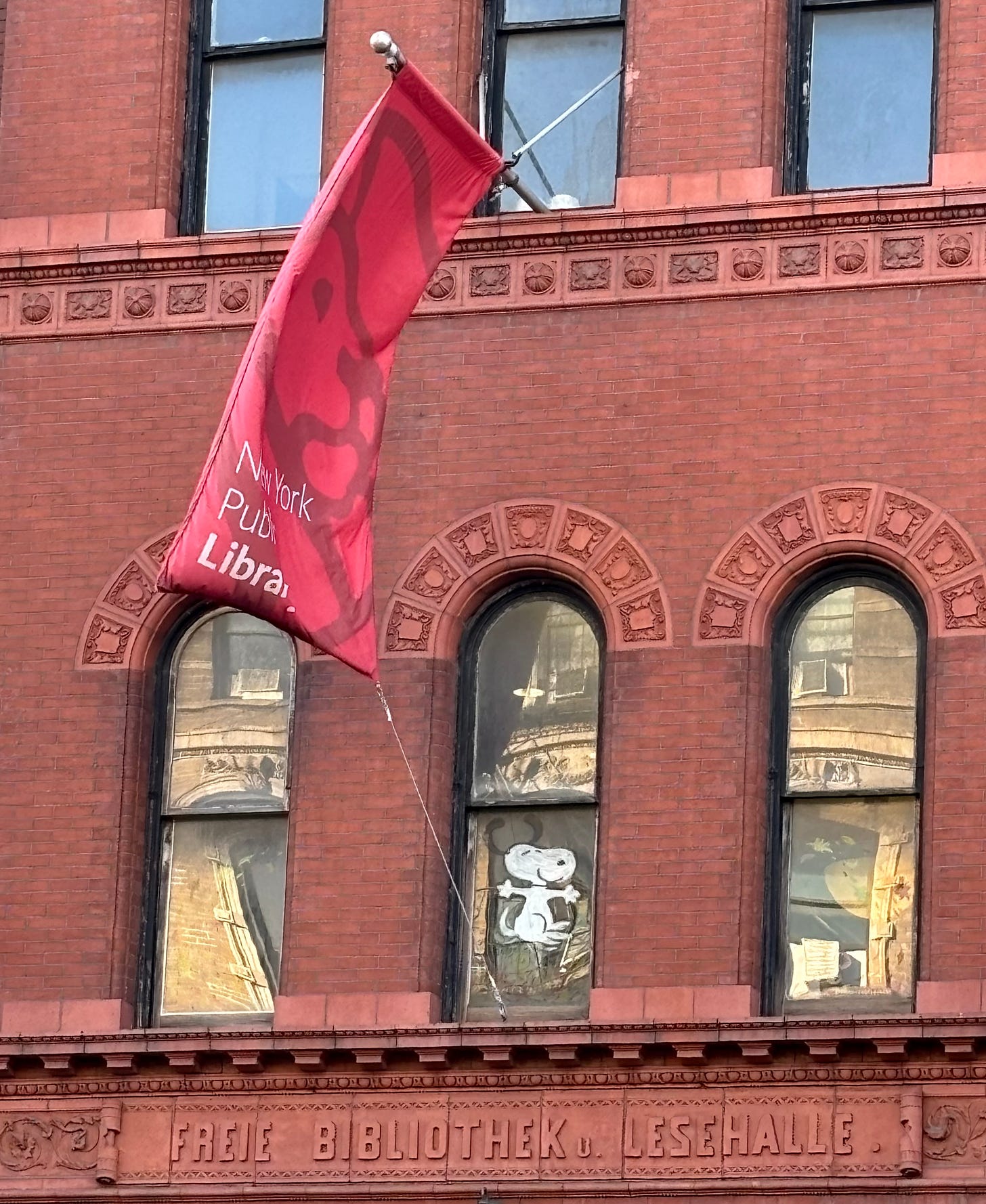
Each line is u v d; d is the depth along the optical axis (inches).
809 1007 976.3
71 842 1032.8
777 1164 948.6
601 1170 960.9
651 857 984.9
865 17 1048.8
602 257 1034.1
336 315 926.4
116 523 1056.2
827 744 995.9
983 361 996.6
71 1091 1007.6
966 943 951.6
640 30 1051.3
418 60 1070.4
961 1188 930.7
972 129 1014.4
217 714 1048.8
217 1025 1019.9
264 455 903.7
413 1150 976.9
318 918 1006.4
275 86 1099.3
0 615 1056.2
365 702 1022.4
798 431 1006.4
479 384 1035.3
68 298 1075.3
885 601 1002.1
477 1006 1003.3
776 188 1029.8
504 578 1026.7
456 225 952.3
